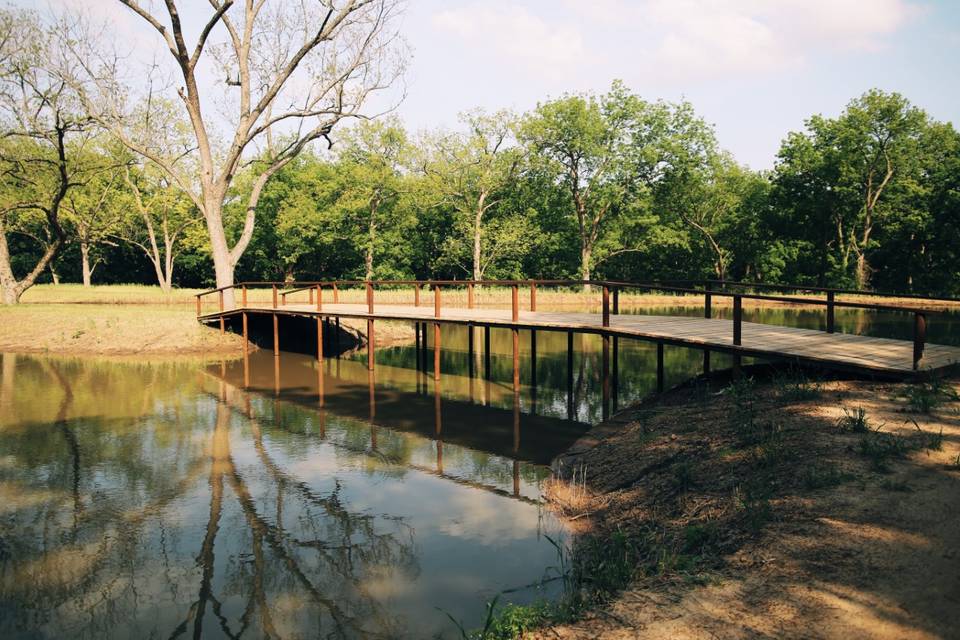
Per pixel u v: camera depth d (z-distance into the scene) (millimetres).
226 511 8195
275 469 9891
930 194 46531
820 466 6258
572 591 5414
